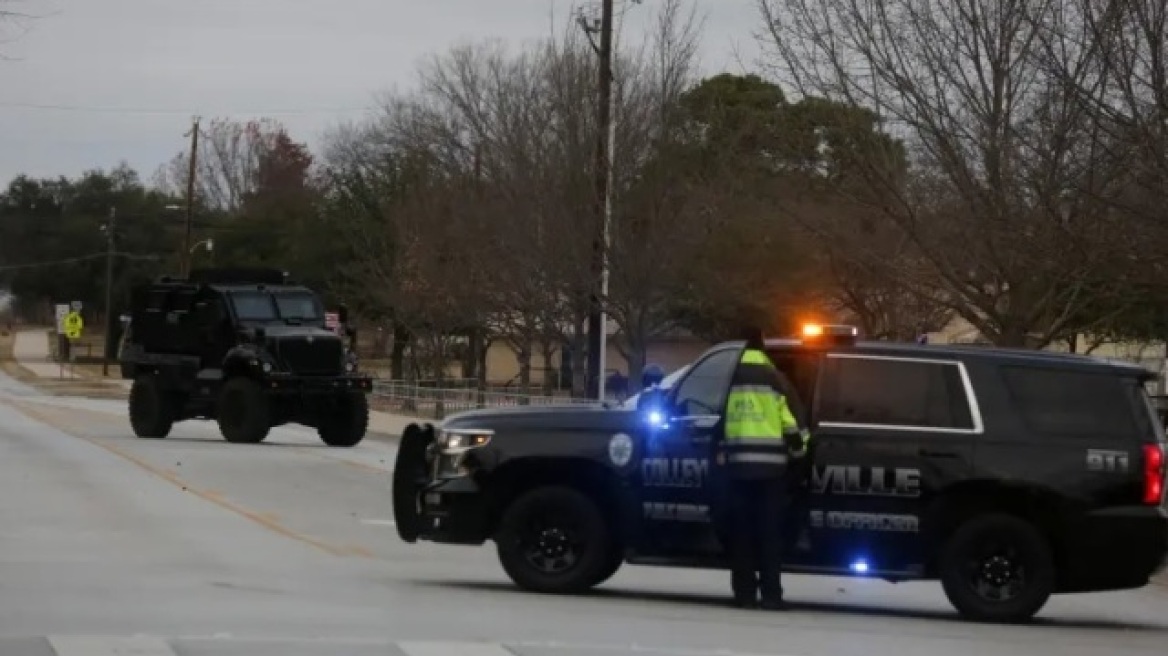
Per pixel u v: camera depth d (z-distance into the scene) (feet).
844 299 189.47
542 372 331.98
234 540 83.76
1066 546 62.90
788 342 65.51
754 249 182.09
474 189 224.12
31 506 99.45
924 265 113.60
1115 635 62.95
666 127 175.42
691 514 64.03
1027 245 99.45
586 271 176.24
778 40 176.65
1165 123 82.69
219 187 554.05
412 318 265.13
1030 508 63.21
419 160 268.82
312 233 334.44
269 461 143.74
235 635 52.06
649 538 64.90
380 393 268.00
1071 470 62.54
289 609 58.54
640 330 175.01
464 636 53.26
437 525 66.28
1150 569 62.64
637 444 64.75
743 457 61.41
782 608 63.62
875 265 116.78
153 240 540.93
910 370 63.98
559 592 65.51
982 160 104.32
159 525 89.97
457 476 66.03
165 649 49.11
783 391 62.28
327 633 53.01
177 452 152.46
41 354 513.04
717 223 172.14
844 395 64.08
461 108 392.06
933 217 106.83
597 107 179.32
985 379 63.62
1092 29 87.81
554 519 65.67
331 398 171.53
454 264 232.73
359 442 176.86
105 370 398.42
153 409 175.73
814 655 52.24
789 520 64.03
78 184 569.23
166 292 177.58
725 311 198.08
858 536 63.41
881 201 108.27
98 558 74.18
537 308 203.21
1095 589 63.41
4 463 135.54
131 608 58.03
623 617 59.72
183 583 65.62
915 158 109.09
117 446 160.35
